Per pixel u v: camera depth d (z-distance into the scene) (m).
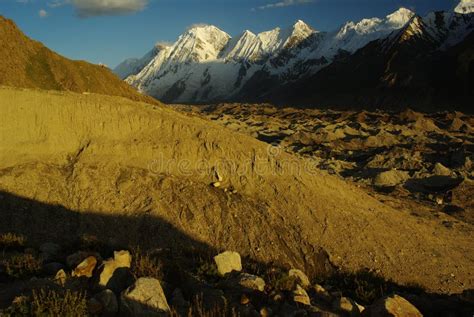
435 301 10.09
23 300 7.02
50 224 18.02
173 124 22.14
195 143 21.38
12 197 18.64
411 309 7.68
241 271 10.15
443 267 17.64
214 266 9.89
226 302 7.64
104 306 7.35
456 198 29.53
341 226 19.03
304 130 69.75
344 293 11.80
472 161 39.97
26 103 21.66
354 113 102.88
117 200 19.14
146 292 7.45
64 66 55.53
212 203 19.27
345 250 17.81
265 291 8.59
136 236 17.91
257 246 17.70
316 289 9.63
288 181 20.81
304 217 19.16
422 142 55.25
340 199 20.81
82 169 20.17
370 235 18.78
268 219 18.81
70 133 21.58
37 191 19.09
